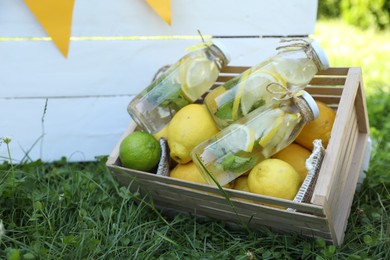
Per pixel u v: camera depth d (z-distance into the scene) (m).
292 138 1.07
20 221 1.17
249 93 1.10
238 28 1.44
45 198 1.22
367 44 3.02
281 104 1.05
